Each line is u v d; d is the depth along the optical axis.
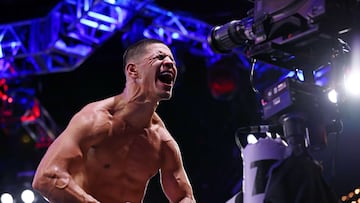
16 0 13.70
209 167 13.64
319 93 2.57
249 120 12.87
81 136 3.13
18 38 12.09
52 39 11.43
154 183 13.27
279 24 2.59
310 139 2.53
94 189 3.21
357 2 2.61
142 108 3.21
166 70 3.14
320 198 2.34
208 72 12.47
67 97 14.61
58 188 3.01
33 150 14.13
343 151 10.15
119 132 3.22
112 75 14.38
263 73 11.41
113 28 11.31
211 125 13.71
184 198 3.46
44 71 12.62
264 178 2.60
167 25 12.03
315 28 2.47
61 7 11.50
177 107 13.98
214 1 12.05
